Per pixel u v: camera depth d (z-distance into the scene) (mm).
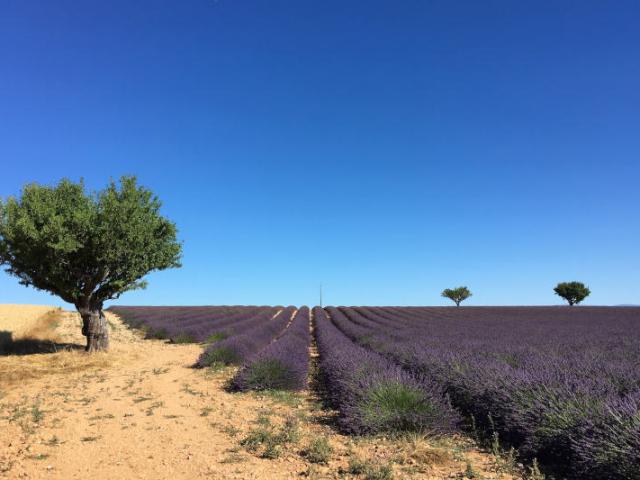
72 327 28641
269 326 25359
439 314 41719
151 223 16938
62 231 14586
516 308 53500
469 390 7320
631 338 16062
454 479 4656
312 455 5457
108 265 15859
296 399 9578
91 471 5113
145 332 27500
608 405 4801
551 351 11164
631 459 4039
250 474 4918
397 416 6383
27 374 12336
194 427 7105
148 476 4934
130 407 8641
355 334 22625
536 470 4609
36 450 5883
